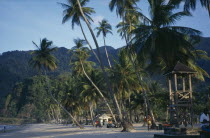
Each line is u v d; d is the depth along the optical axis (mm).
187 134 15547
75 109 77062
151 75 30812
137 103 51844
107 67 45969
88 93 54156
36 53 49500
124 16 34094
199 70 34312
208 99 38219
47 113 190750
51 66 50500
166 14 22781
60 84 186000
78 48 49375
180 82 32969
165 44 22188
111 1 34031
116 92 44406
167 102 42875
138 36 23375
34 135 35156
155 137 16594
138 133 23344
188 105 17781
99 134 25609
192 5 19984
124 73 42094
